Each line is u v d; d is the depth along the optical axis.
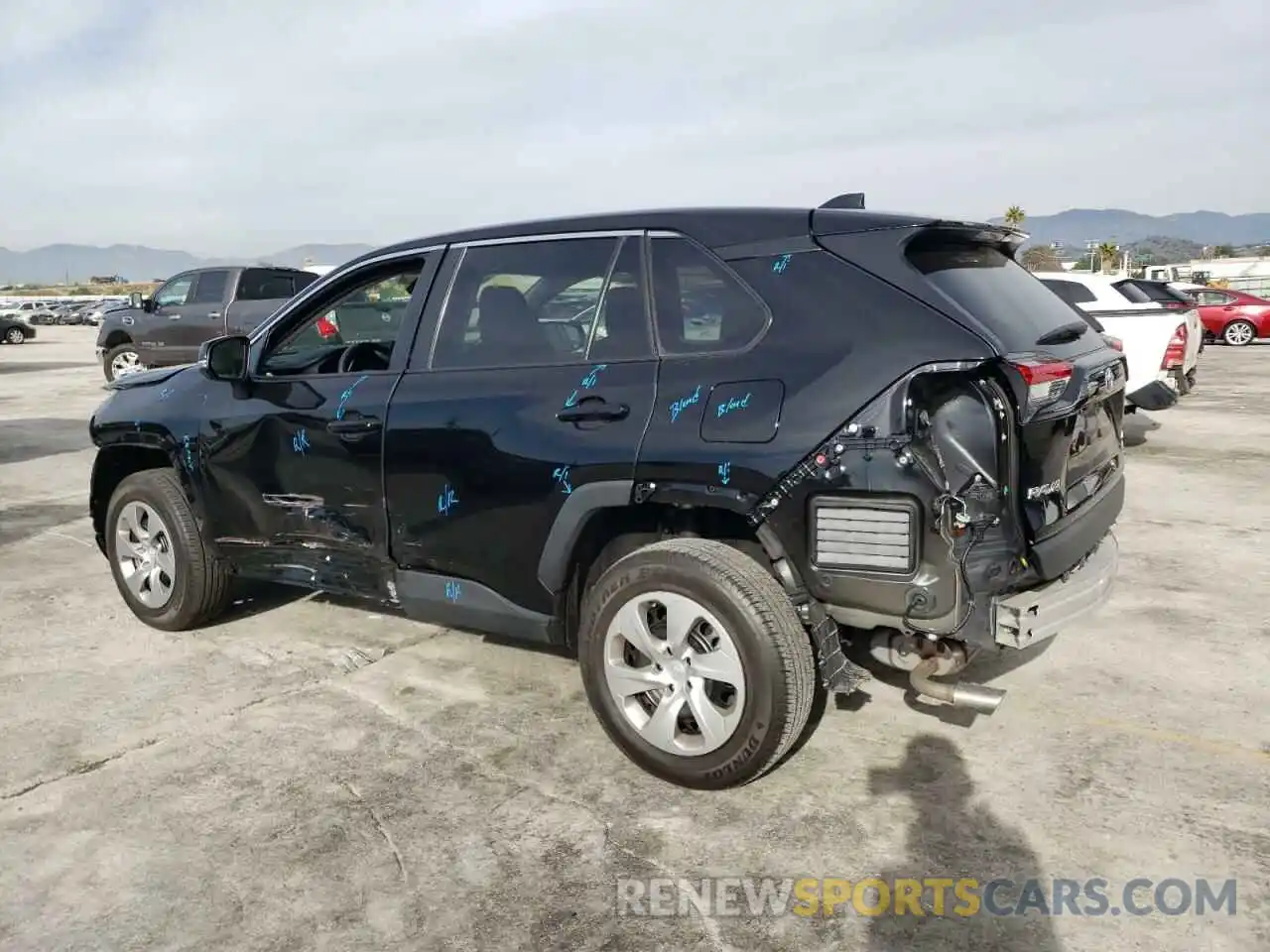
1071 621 2.89
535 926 2.45
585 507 3.13
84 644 4.44
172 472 4.57
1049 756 3.26
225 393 4.22
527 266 3.50
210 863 2.73
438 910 2.52
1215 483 7.45
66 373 19.72
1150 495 7.11
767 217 3.10
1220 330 22.17
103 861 2.75
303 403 3.90
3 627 4.67
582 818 2.93
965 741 3.37
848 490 2.70
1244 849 2.72
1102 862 2.67
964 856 2.71
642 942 2.38
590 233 3.38
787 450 2.76
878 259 2.86
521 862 2.72
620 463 3.03
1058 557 2.88
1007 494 2.72
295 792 3.10
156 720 3.64
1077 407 2.95
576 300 3.35
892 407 2.65
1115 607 4.73
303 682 3.97
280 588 5.26
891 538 2.68
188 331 14.43
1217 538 5.91
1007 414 2.69
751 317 2.97
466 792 3.09
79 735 3.52
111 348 15.22
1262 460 8.28
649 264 3.22
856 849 2.75
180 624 4.52
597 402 3.14
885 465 2.65
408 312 3.76
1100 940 2.36
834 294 2.86
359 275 4.00
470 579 3.53
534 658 4.20
